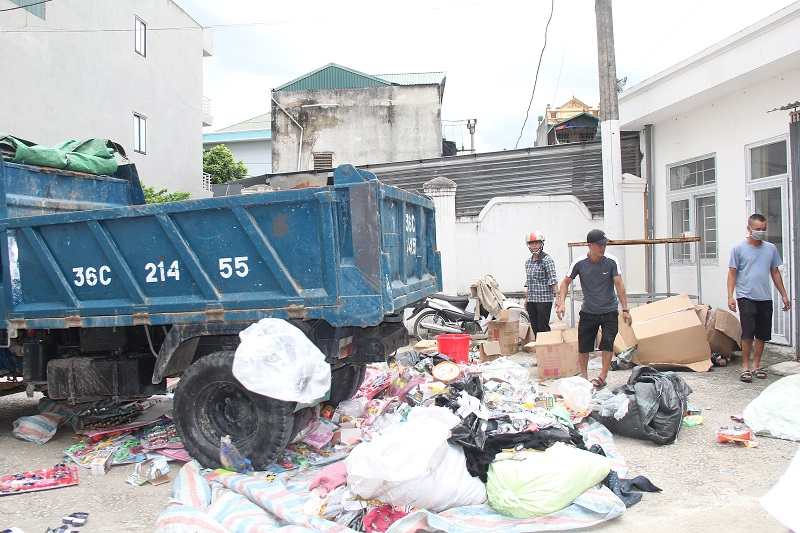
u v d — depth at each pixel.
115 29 19.20
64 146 6.36
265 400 4.40
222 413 4.72
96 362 5.28
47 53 16.08
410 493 3.71
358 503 3.80
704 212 10.38
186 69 24.00
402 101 25.45
